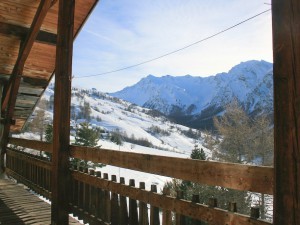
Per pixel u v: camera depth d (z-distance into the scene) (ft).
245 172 6.97
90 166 101.76
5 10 23.15
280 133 5.85
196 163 8.25
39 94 31.48
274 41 6.02
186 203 8.61
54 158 15.20
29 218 16.63
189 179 8.48
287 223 5.65
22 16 23.82
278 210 5.81
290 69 5.74
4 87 29.63
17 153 26.18
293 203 5.59
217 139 81.46
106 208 12.79
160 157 9.54
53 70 29.53
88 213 13.82
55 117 15.31
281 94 5.86
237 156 78.02
